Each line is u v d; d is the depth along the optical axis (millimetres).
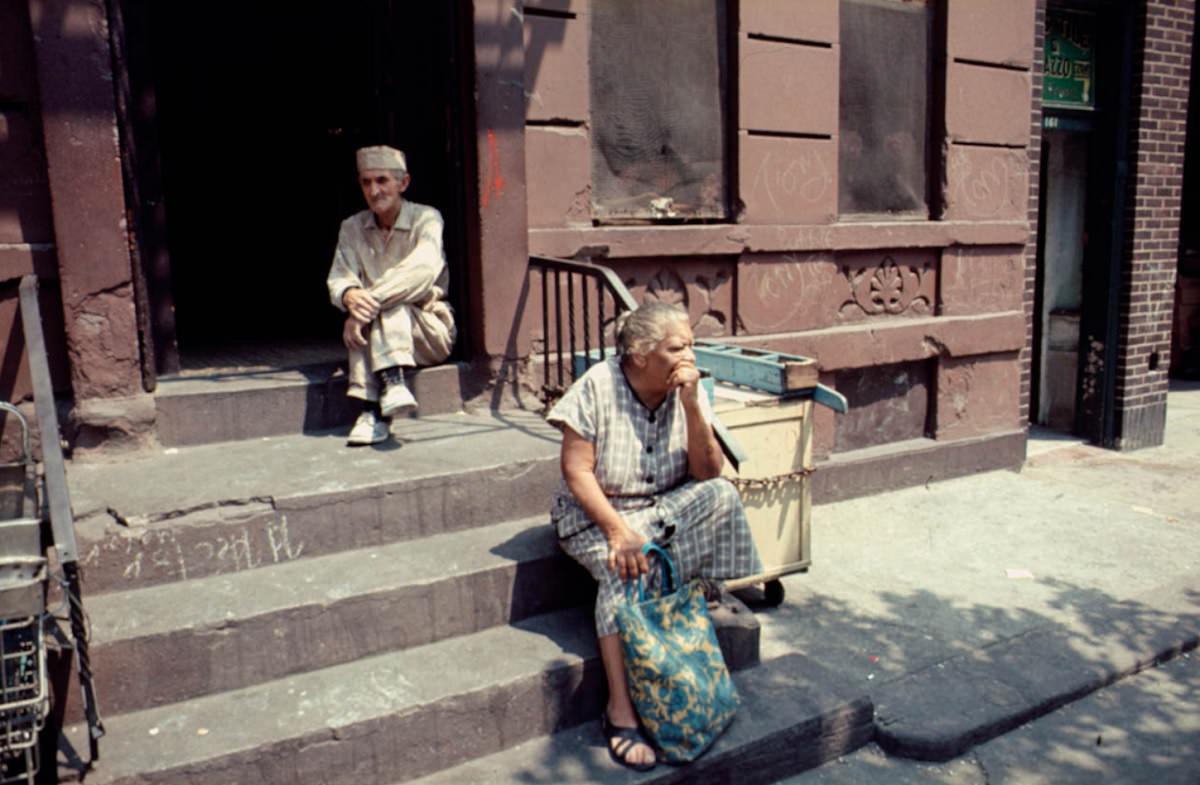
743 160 5578
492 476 3938
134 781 2701
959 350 6566
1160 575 4934
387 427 4270
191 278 6836
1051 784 3301
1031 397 8430
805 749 3316
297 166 6672
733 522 3402
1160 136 7508
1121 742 3557
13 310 3834
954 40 6289
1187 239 12000
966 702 3668
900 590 4715
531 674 3219
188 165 6727
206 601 3230
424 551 3668
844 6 5953
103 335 3916
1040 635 4246
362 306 4086
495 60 4648
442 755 3094
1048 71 7203
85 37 3729
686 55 5430
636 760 3072
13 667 2705
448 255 4984
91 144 3793
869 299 6273
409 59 4988
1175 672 4082
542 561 3621
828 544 5332
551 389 4770
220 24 6625
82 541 3246
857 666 3939
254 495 3541
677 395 3406
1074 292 8062
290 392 4406
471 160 4719
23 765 2719
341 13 5969
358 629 3311
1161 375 7887
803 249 5848
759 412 4172
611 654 3191
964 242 6527
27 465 3227
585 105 5070
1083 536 5473
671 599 3207
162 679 3049
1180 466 7277
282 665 3209
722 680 3213
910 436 6586
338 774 2949
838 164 6059
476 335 4848
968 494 6242
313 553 3609
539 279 4945
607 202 5301
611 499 3393
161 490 3604
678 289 5523
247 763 2828
